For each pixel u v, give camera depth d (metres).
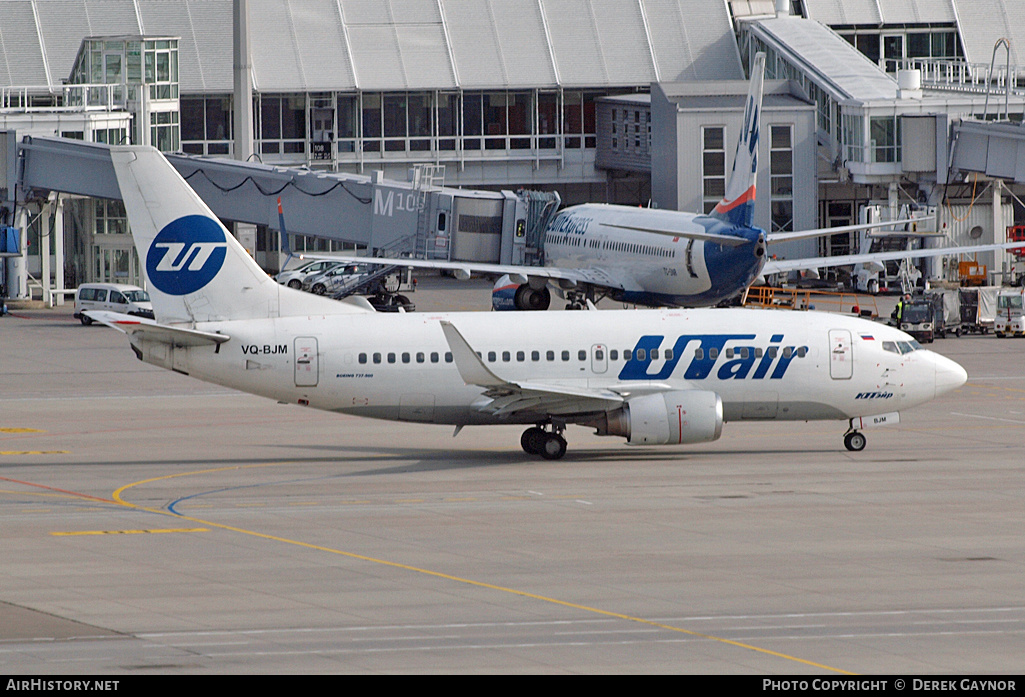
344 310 191.88
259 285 188.75
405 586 118.44
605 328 191.50
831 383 191.25
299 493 163.38
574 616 108.69
